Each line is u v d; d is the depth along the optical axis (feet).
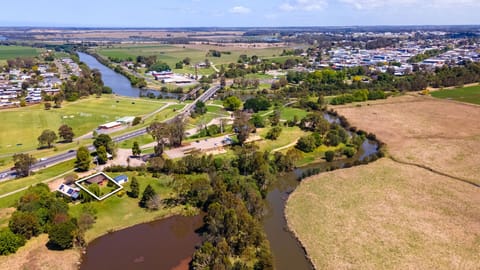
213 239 279.90
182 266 270.46
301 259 277.44
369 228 311.88
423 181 401.49
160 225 325.62
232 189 341.41
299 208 350.84
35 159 428.97
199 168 420.36
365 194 372.79
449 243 289.12
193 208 349.20
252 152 448.24
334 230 311.06
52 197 328.29
